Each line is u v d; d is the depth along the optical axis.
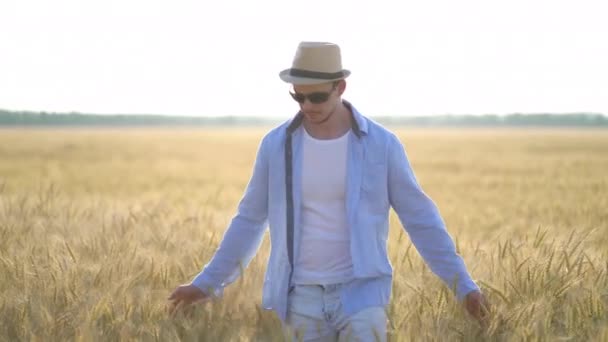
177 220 8.27
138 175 30.56
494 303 5.31
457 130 191.38
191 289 4.99
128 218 7.96
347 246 4.61
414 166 38.38
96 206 10.21
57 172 30.94
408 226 4.77
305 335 4.65
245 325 4.96
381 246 4.70
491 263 5.97
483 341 4.77
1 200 9.70
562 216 12.97
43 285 5.30
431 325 4.84
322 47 4.41
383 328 4.52
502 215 13.98
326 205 4.63
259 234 4.99
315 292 4.62
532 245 6.39
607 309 5.05
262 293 5.33
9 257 5.95
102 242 6.54
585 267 5.68
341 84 4.58
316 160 4.62
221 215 9.52
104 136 103.06
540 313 4.86
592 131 170.25
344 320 4.55
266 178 4.82
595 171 32.88
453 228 11.30
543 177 28.67
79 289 5.30
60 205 9.75
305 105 4.49
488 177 29.56
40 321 4.80
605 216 12.33
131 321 4.84
